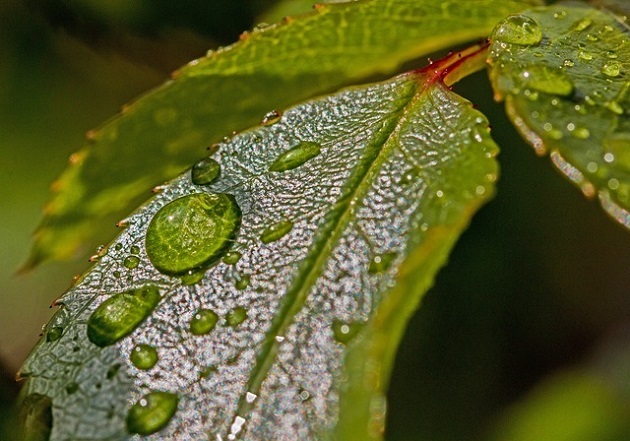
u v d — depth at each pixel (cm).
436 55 23
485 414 30
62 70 26
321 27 21
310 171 19
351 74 21
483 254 30
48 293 27
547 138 19
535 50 20
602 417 29
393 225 19
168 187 20
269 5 24
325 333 19
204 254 19
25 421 19
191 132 21
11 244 26
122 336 19
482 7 21
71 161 21
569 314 32
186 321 19
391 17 21
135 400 19
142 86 25
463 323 30
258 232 19
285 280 19
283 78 21
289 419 19
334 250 19
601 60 20
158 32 24
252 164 20
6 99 25
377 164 19
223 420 19
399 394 30
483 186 19
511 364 31
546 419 29
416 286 19
